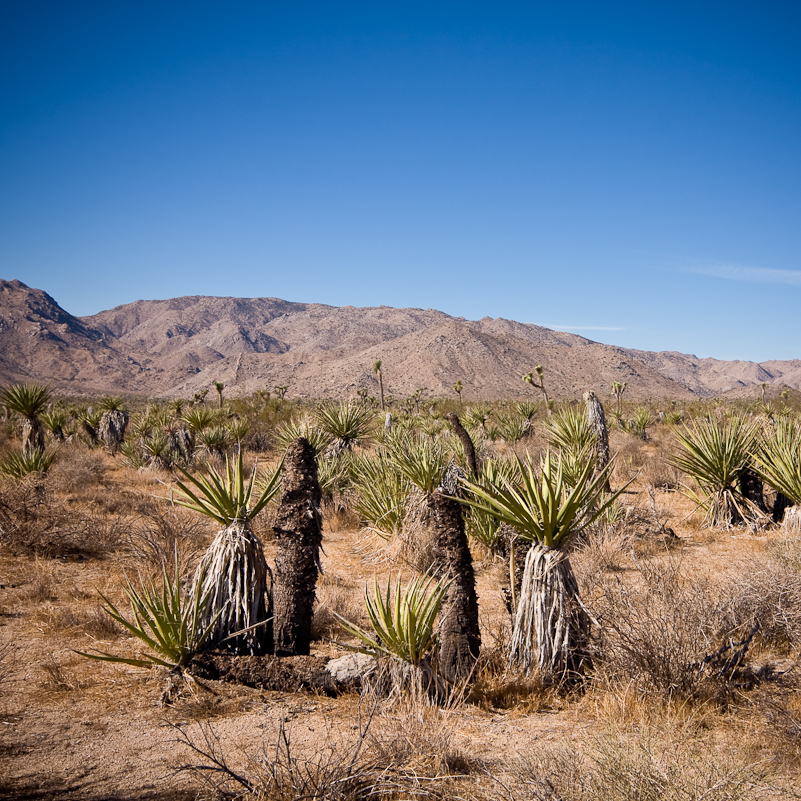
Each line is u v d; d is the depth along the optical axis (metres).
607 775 3.23
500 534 8.73
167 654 5.29
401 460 9.06
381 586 8.20
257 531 10.60
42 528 9.60
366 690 4.86
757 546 9.30
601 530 9.49
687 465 11.34
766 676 4.77
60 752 4.14
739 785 3.09
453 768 3.75
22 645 6.05
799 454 10.09
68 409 35.94
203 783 3.61
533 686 4.98
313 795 3.34
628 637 4.83
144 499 13.50
